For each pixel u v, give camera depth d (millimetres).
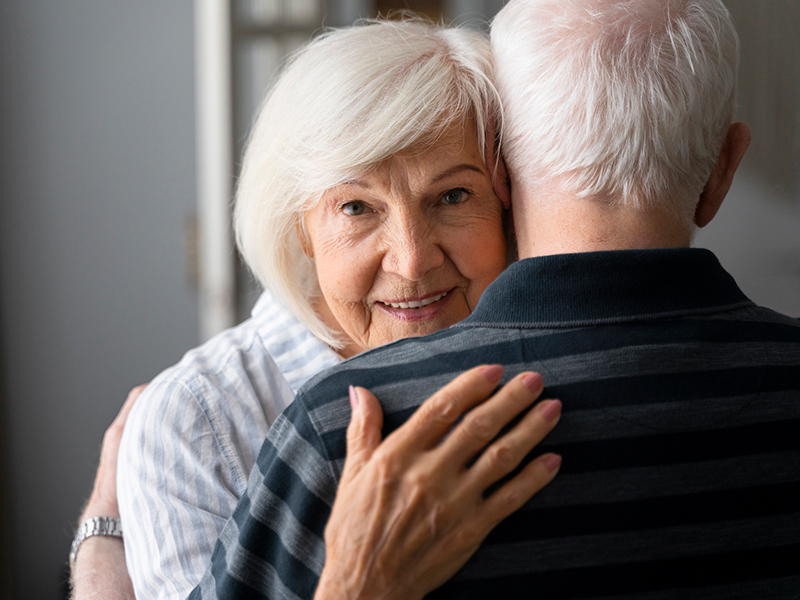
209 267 2586
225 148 2533
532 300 646
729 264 2547
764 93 2387
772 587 630
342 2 3213
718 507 611
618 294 641
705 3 745
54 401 3016
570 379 610
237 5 2527
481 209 901
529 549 590
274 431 658
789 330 698
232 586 645
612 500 595
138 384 3096
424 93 824
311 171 867
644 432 602
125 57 2971
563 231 721
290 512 624
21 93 2877
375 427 607
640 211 705
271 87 1054
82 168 2975
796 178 2391
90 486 3033
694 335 636
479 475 578
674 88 695
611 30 715
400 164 847
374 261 901
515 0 821
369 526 577
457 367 630
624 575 593
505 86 791
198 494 911
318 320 1045
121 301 3055
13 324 2951
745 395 629
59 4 2881
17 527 2980
